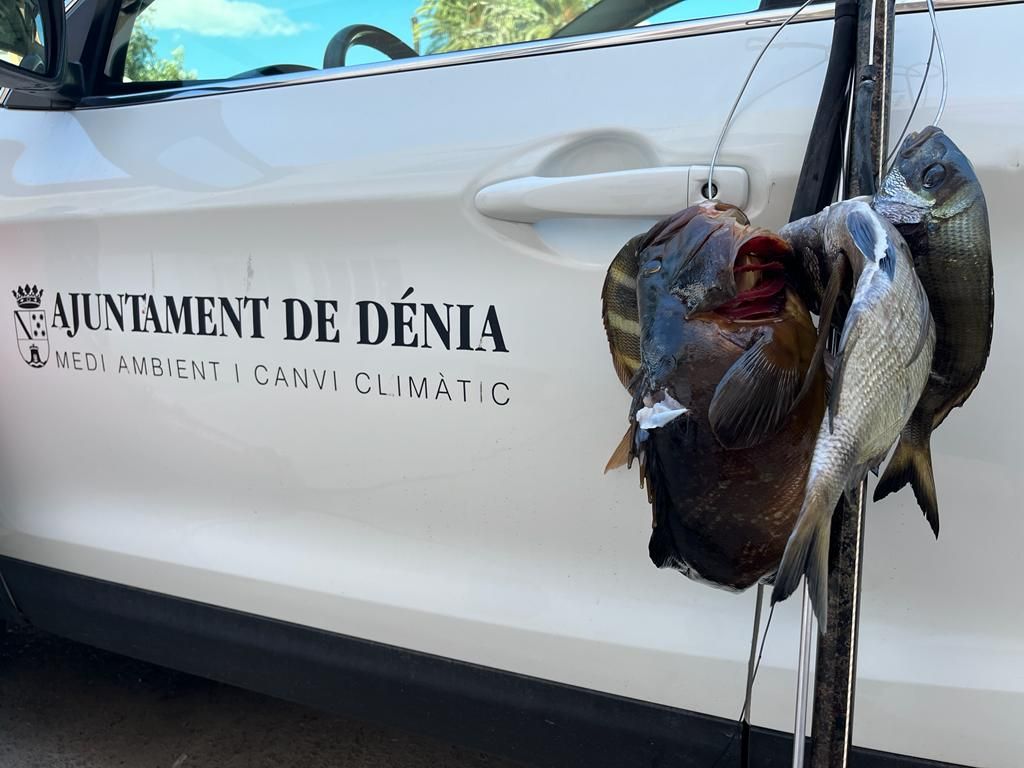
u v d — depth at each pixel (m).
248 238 1.49
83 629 1.88
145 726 2.19
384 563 1.51
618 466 1.19
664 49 1.24
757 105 1.16
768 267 0.95
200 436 1.64
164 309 1.60
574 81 1.28
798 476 0.94
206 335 1.57
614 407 1.27
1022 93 1.04
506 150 1.29
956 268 0.90
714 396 0.91
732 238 0.93
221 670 1.73
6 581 1.95
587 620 1.36
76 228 1.66
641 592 1.33
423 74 1.39
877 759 1.22
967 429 1.11
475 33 1.46
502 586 1.42
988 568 1.14
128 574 1.78
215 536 1.67
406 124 1.38
